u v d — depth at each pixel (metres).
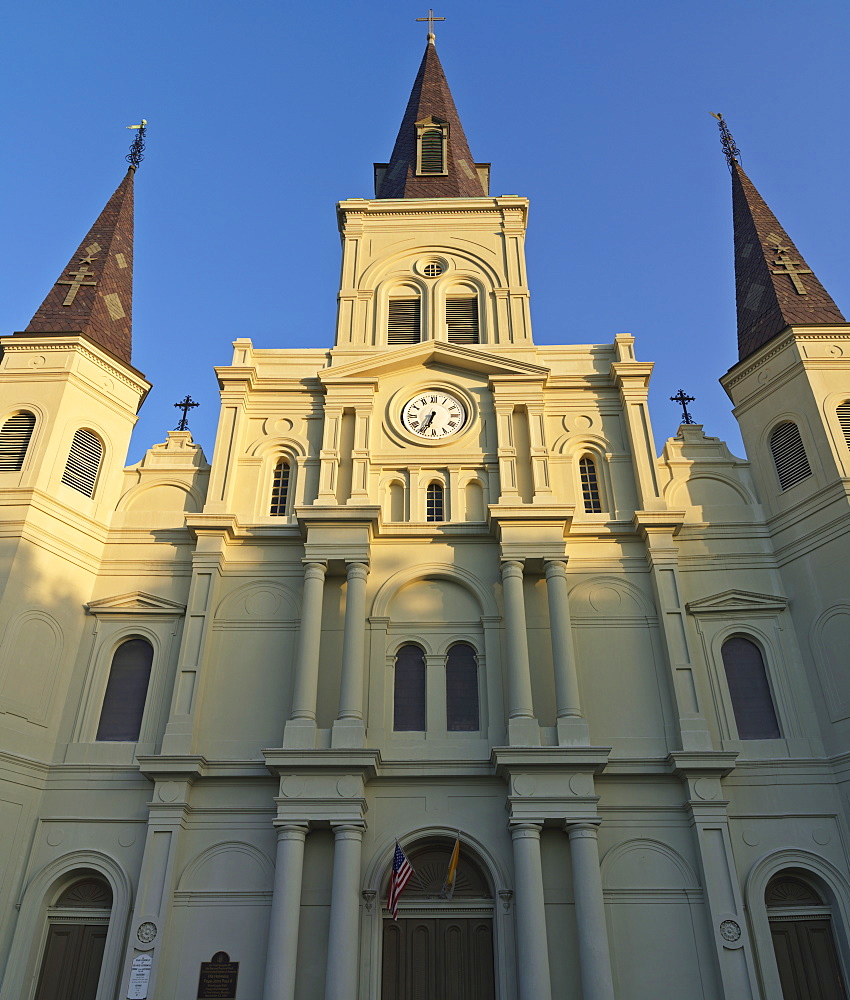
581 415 21.17
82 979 15.30
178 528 19.61
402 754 16.89
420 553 19.12
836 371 19.89
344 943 14.63
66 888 16.16
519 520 18.75
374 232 24.44
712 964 14.94
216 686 17.64
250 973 14.98
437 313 22.89
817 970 15.27
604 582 18.84
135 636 18.50
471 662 18.20
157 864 15.61
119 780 16.77
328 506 18.77
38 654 17.47
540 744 16.52
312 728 16.53
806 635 17.97
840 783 16.44
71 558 18.72
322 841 15.95
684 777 16.28
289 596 18.73
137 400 21.41
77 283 22.27
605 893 15.60
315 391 21.56
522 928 14.80
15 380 20.09
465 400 21.34
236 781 16.58
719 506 19.92
